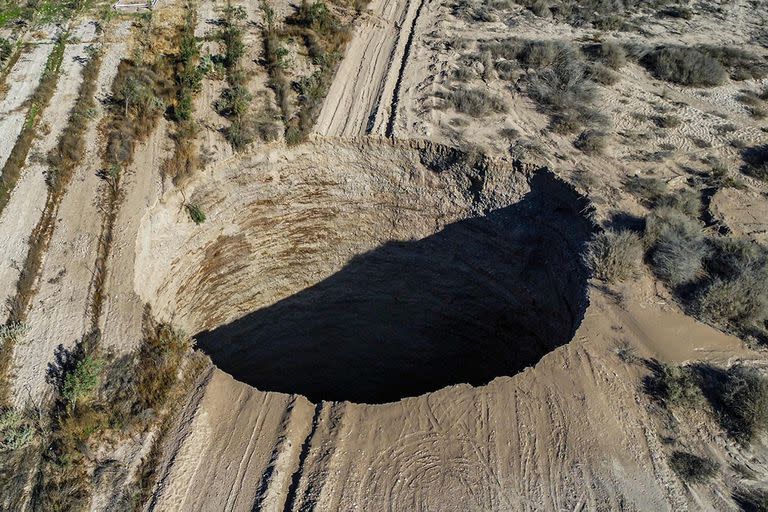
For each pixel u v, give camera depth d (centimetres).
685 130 2012
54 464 1172
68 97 2084
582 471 1176
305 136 1953
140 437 1221
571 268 1670
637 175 1814
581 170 1823
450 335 2127
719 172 1803
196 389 1324
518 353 1983
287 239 2027
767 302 1416
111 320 1425
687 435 1220
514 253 1867
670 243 1542
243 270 1983
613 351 1366
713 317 1424
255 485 1159
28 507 1116
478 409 1283
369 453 1216
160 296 1656
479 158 1877
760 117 2084
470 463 1195
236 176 1888
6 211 1694
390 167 1980
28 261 1548
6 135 1934
